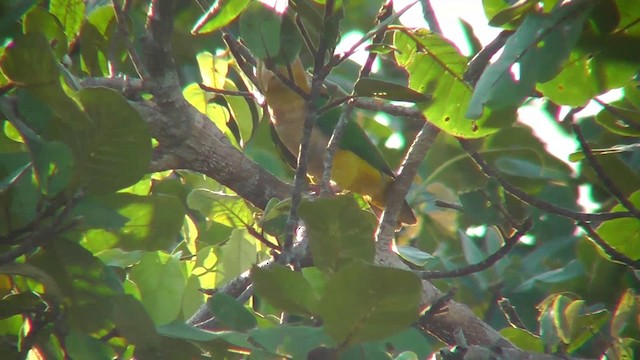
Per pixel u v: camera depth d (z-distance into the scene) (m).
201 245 7.13
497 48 6.24
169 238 4.77
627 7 5.05
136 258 5.12
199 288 5.62
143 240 4.77
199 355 4.24
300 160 4.91
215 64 7.55
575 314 5.23
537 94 5.89
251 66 7.27
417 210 9.81
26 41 4.01
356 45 4.75
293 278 4.11
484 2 5.32
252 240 6.62
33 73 4.02
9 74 4.04
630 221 6.38
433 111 5.91
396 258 6.57
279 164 8.68
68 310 4.35
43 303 4.32
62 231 4.04
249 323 4.33
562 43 4.39
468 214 8.23
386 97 4.81
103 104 3.99
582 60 5.41
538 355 5.08
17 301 4.28
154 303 5.09
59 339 4.20
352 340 3.95
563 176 9.11
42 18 5.23
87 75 6.02
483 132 5.88
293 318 6.12
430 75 5.86
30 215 4.17
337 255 4.12
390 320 3.87
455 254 9.72
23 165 4.50
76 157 4.08
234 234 6.59
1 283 4.64
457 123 5.91
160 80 6.14
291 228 4.91
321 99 8.86
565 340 5.18
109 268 4.36
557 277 7.94
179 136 6.65
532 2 4.50
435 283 8.80
